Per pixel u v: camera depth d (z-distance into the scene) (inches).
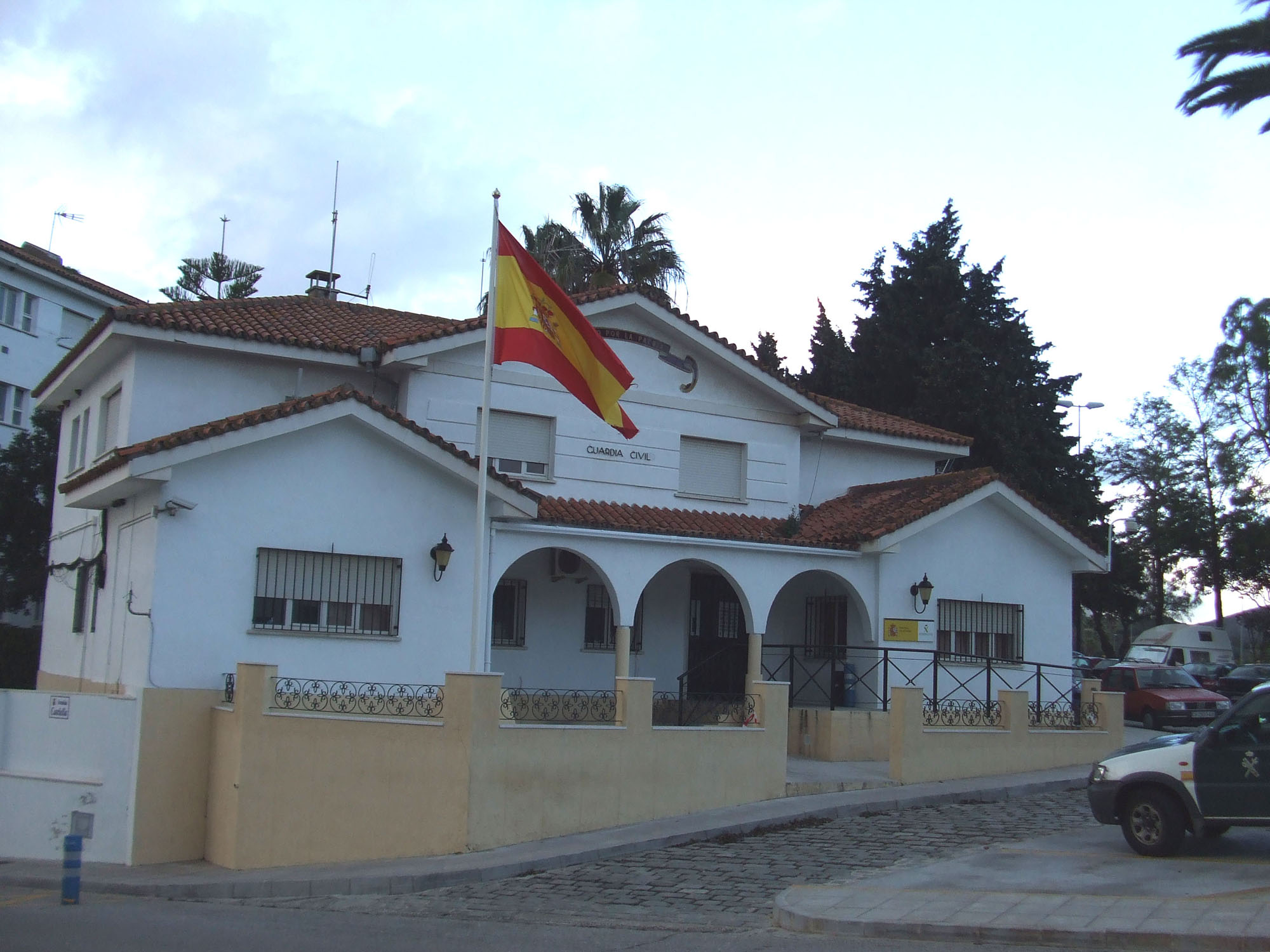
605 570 770.2
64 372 833.5
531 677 829.8
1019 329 1615.4
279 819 580.7
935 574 875.4
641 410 866.1
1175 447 2052.2
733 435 905.5
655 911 439.5
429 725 565.9
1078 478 1625.2
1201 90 895.1
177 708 614.9
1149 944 353.1
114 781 616.7
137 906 495.5
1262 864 466.0
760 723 673.0
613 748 603.5
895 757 713.6
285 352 760.3
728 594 930.1
